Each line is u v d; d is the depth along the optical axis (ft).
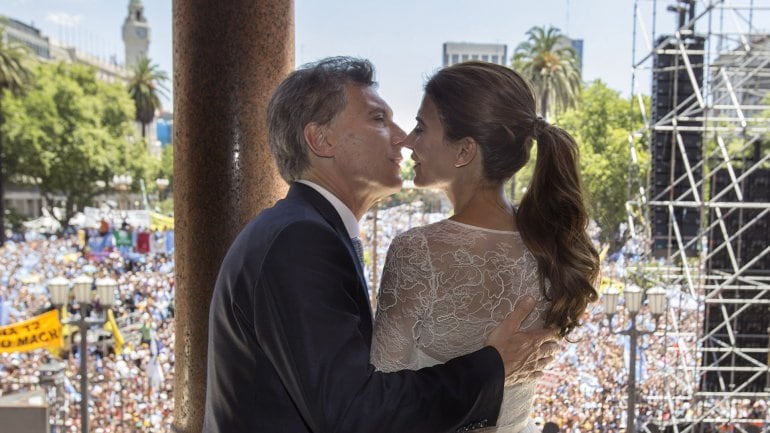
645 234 40.60
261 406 4.17
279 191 7.59
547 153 4.43
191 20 7.30
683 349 34.09
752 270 38.88
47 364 34.42
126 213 90.48
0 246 116.67
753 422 33.40
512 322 4.25
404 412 3.68
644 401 36.68
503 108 4.40
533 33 107.04
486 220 4.50
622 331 26.25
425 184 4.70
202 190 7.39
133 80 179.42
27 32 211.61
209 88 7.29
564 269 4.28
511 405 4.46
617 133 92.53
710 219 40.75
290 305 3.85
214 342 4.48
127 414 38.78
